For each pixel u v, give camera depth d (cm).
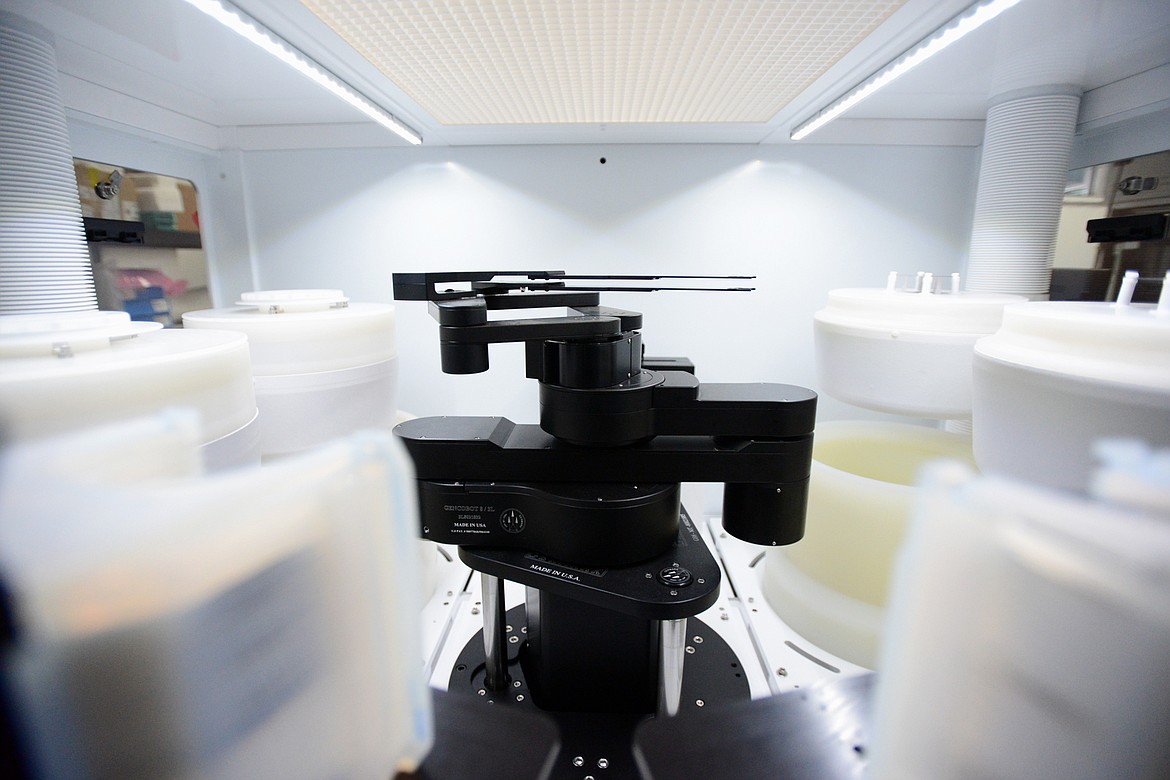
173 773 25
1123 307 60
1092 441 49
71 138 101
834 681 43
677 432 64
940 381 86
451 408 138
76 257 86
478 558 65
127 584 23
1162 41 86
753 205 129
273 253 134
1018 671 25
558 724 72
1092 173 115
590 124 113
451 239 131
